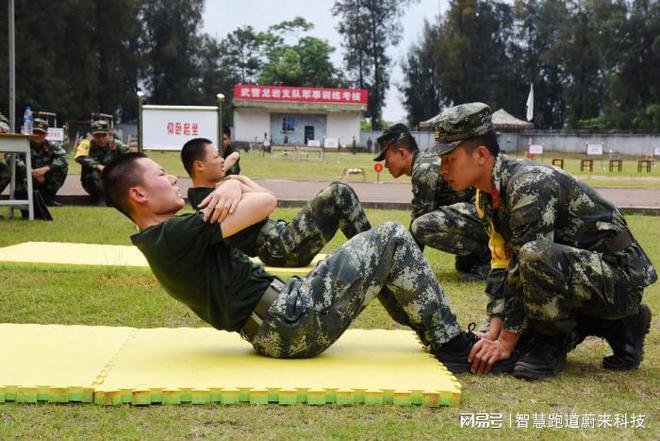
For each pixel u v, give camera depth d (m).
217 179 5.41
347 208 5.27
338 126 57.03
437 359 3.63
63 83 44.88
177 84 64.81
